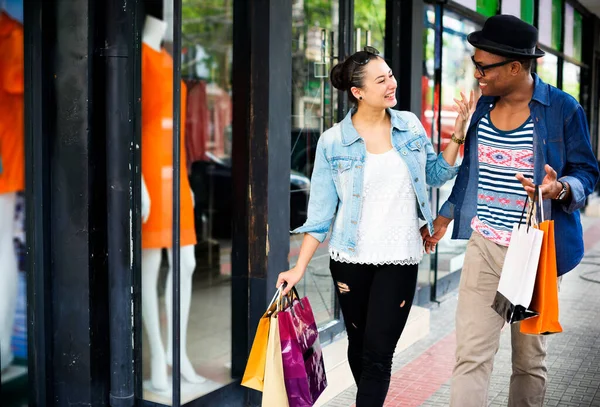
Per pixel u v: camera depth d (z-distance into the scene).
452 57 6.67
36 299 3.10
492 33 2.75
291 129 4.31
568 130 2.77
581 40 13.66
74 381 3.17
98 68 3.08
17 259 3.05
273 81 3.71
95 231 3.12
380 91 2.95
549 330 2.54
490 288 2.87
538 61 10.42
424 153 3.07
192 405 3.46
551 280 2.53
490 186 2.89
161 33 3.35
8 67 2.94
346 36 4.84
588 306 6.39
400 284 3.00
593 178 2.77
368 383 3.02
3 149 2.96
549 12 10.85
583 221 12.74
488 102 2.91
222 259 3.83
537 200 2.58
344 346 4.50
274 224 3.78
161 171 3.43
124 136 3.15
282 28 3.76
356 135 2.99
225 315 3.81
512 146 2.83
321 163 3.05
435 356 4.86
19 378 3.10
